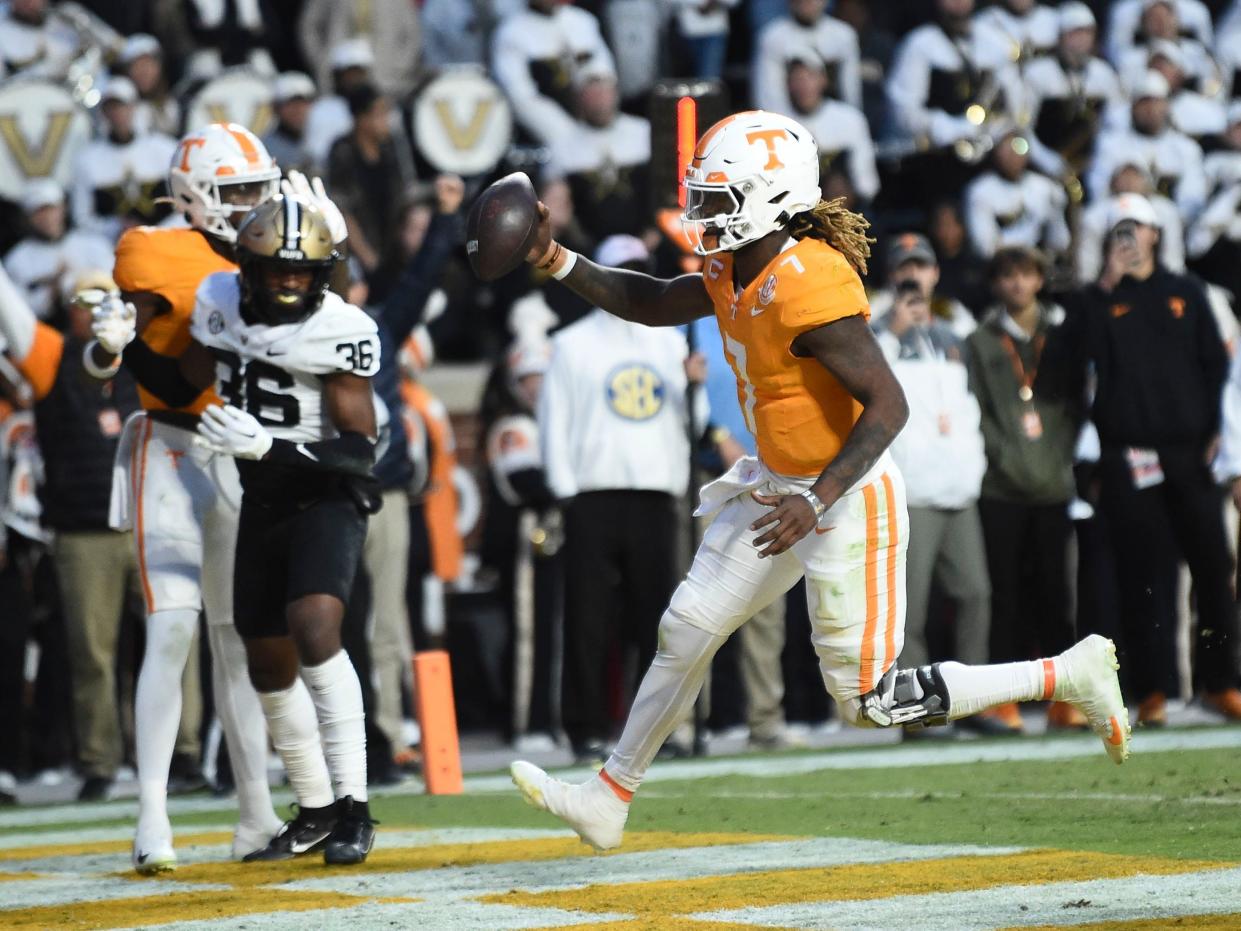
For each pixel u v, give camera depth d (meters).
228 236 20.27
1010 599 35.59
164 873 19.25
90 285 31.30
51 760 36.88
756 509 17.02
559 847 20.20
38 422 31.84
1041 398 35.12
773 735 34.72
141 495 20.00
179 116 45.69
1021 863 17.30
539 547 38.91
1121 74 50.69
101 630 31.78
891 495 16.77
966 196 44.66
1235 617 34.78
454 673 40.75
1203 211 46.03
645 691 17.66
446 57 50.72
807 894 15.92
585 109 43.81
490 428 39.66
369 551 31.39
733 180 16.16
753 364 16.58
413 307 31.20
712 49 50.09
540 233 17.88
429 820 24.06
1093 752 29.03
